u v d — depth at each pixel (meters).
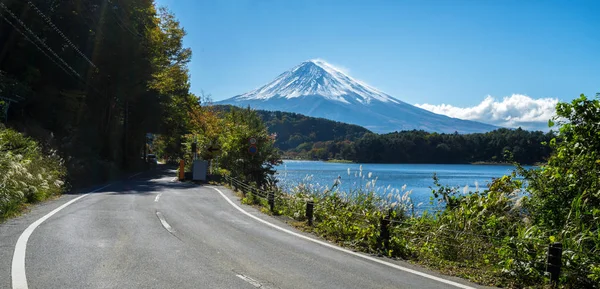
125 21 35.03
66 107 32.00
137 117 47.69
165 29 44.06
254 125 28.70
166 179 32.59
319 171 68.31
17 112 28.38
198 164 29.19
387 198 11.86
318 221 11.88
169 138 63.72
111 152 41.28
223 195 19.66
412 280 6.54
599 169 8.45
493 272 7.12
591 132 8.65
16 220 10.38
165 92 43.75
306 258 7.68
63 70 32.69
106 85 38.38
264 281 6.12
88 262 6.73
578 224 7.62
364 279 6.46
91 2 32.31
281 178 32.19
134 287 5.61
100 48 34.94
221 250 7.99
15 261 6.59
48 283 5.63
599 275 6.21
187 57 46.06
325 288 5.91
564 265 6.49
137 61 37.53
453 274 7.10
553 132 9.20
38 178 15.29
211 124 37.38
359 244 9.06
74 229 9.45
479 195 10.00
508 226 9.02
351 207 11.51
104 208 13.30
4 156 14.34
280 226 11.29
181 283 5.85
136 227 10.09
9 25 29.20
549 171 8.98
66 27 32.56
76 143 30.45
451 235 8.77
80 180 24.09
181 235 9.32
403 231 9.41
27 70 29.56
